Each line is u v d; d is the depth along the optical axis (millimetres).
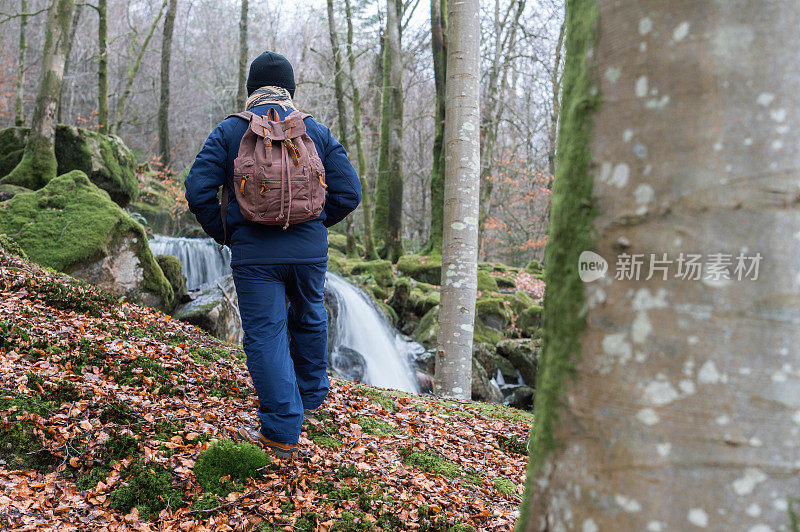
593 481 1092
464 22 6500
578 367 1149
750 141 1006
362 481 2955
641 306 1063
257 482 2760
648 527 1021
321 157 3076
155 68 31141
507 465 3869
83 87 28391
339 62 16859
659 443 1025
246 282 2916
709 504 989
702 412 1001
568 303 1185
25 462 2697
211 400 3607
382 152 20594
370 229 17969
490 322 13391
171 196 17766
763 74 1012
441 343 6496
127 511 2506
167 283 8203
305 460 3053
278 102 3037
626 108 1107
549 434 1212
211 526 2420
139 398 3373
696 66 1038
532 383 11523
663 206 1048
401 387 10422
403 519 2680
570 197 1203
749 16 1020
